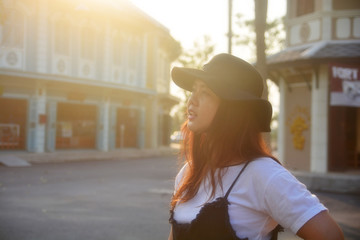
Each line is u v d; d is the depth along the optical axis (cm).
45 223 705
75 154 2155
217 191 147
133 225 708
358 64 1252
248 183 142
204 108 155
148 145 3006
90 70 2377
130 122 2798
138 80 2808
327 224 128
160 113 3288
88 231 660
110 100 2552
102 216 773
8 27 1975
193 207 154
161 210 843
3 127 2008
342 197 1073
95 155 2236
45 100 2136
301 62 1286
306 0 1456
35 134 2094
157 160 2289
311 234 128
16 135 2047
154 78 3009
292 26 1505
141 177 1429
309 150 1362
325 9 1373
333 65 1238
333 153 1311
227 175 147
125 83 2658
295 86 1428
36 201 909
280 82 1487
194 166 165
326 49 1299
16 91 2031
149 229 682
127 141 2780
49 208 835
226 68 152
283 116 1477
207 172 155
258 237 142
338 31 1366
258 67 720
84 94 2345
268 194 136
